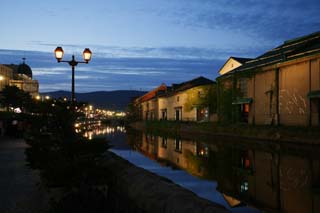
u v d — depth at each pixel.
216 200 10.34
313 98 29.50
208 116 53.94
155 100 78.94
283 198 10.55
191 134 44.44
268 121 34.84
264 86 36.50
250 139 31.50
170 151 26.20
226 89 44.16
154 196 5.60
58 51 14.49
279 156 20.02
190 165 18.42
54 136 7.95
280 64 33.31
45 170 7.36
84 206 7.00
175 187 5.98
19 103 64.56
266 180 13.47
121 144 33.28
